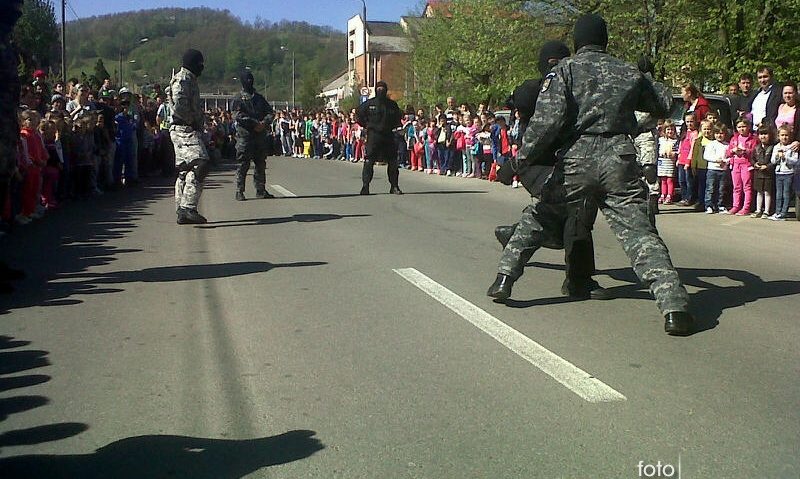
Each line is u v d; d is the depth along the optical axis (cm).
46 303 667
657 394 446
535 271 777
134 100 1969
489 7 2961
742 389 453
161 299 677
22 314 632
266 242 961
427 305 648
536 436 392
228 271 790
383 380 472
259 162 1469
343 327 586
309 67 9094
